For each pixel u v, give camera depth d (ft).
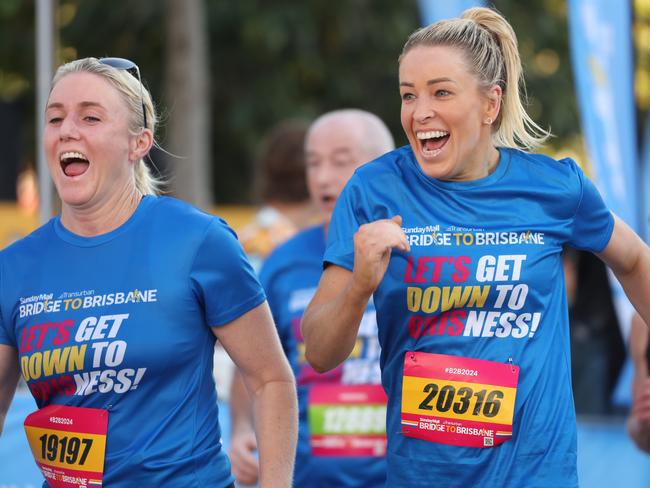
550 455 27.07
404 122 27.40
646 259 29.76
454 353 27.25
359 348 40.09
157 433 27.12
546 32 140.26
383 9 140.15
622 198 57.26
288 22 130.52
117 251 27.81
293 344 41.32
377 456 40.01
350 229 27.94
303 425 40.55
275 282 42.01
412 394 27.55
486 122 27.66
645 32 123.65
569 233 28.19
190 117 104.22
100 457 27.04
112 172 27.94
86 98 27.61
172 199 28.86
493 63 27.43
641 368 38.34
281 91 134.92
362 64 141.69
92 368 27.02
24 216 87.15
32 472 42.88
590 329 60.59
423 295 27.30
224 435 48.32
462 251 27.25
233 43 137.18
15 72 135.13
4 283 28.45
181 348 27.35
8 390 29.53
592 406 59.93
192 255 27.66
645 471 50.60
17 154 109.70
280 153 56.44
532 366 27.20
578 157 142.31
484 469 27.04
